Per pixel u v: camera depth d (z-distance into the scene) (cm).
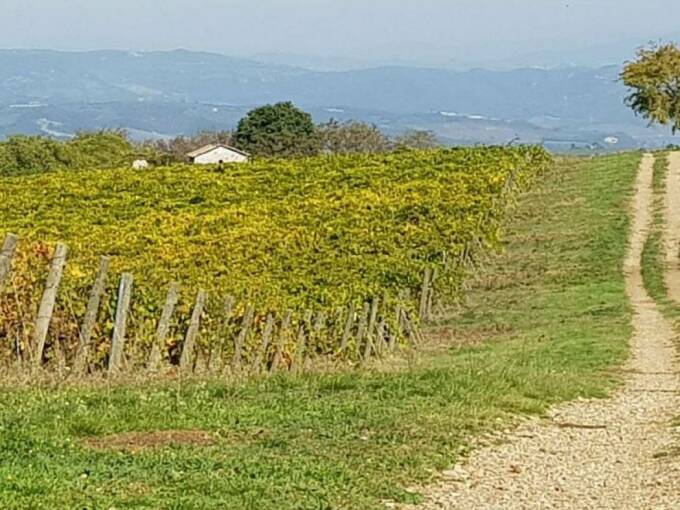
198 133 14338
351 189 4859
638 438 1462
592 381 2006
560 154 8569
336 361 2139
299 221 3534
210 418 1309
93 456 1045
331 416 1395
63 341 1694
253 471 1049
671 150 8525
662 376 2142
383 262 2780
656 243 4938
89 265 2075
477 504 1031
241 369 1911
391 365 2173
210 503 915
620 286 3975
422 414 1454
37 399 1348
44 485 897
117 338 1692
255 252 2728
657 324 3059
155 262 2433
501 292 3934
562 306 3541
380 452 1201
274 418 1352
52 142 8931
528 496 1081
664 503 1058
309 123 12850
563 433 1479
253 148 12425
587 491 1120
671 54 9406
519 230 5372
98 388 1512
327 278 2519
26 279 1641
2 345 1625
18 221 3934
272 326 1998
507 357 2391
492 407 1580
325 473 1068
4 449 1026
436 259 3195
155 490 942
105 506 863
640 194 6319
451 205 4188
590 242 4938
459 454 1258
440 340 2875
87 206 4512
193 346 1856
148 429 1231
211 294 1984
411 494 1040
